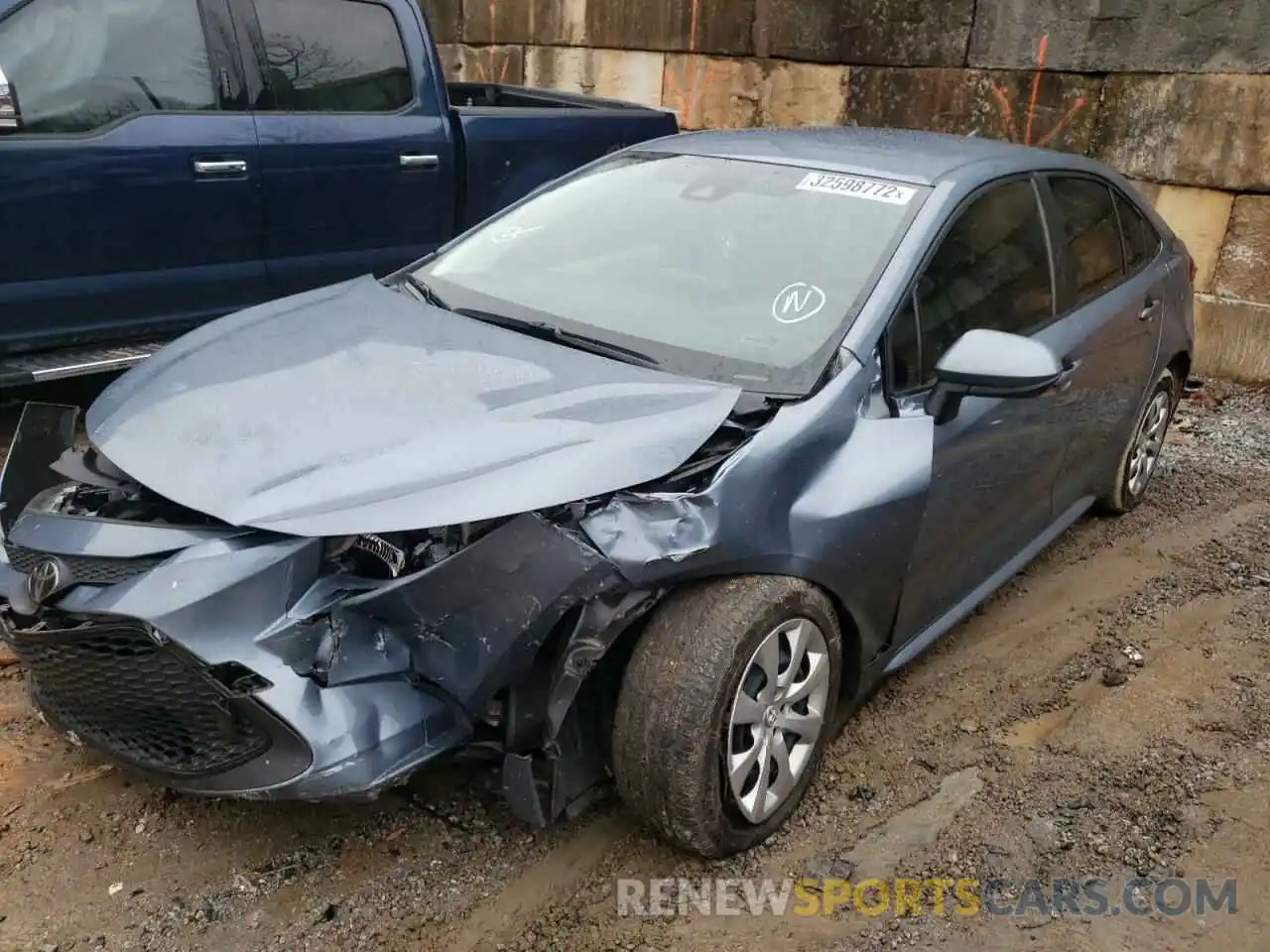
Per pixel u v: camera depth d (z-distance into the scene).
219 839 2.67
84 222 4.51
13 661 3.33
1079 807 2.91
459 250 3.69
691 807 2.45
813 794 2.93
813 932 2.47
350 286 3.48
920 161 3.48
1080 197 4.05
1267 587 4.20
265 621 2.21
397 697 2.28
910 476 2.80
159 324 4.88
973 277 3.28
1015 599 4.07
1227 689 3.48
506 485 2.30
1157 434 4.92
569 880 2.59
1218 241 6.65
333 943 2.38
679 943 2.42
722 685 2.41
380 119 5.45
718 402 2.64
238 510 2.27
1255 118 6.29
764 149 3.67
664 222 3.43
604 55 9.77
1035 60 7.11
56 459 2.86
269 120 5.02
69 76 4.47
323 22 5.28
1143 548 4.54
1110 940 2.48
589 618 2.33
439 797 2.83
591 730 2.56
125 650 2.28
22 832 2.66
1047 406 3.53
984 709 3.35
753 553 2.50
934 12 7.53
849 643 2.95
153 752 2.39
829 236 3.19
